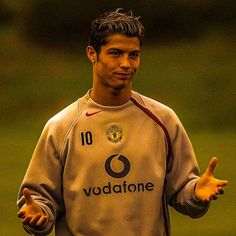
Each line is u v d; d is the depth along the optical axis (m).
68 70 68.31
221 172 39.72
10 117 58.72
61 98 62.88
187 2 75.12
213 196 11.46
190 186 11.79
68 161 11.82
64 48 72.69
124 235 11.72
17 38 73.94
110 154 11.77
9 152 46.38
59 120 11.91
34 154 11.98
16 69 68.62
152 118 11.89
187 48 71.44
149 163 11.80
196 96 62.62
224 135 52.66
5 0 76.06
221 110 59.47
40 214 11.36
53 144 11.88
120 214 11.72
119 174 11.77
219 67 67.69
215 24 74.88
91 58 11.95
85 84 65.50
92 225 11.77
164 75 66.06
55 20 74.19
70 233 12.00
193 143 49.69
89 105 11.91
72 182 11.82
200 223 29.42
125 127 11.84
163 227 11.98
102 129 11.83
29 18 74.75
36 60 70.50
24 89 64.25
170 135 11.92
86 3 74.62
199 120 57.69
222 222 29.62
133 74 11.79
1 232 27.91
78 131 11.83
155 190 11.79
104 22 11.70
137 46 11.71
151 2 75.00
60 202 12.05
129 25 11.63
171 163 12.01
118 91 11.79
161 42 72.69
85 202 11.77
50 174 11.92
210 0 75.50
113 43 11.64
